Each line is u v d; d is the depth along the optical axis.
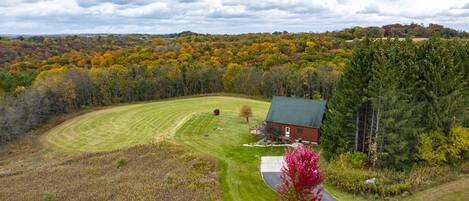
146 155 38.44
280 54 90.75
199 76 81.44
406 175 27.52
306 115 40.81
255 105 66.19
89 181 31.38
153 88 77.25
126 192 27.16
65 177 33.38
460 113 29.27
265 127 42.66
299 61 83.81
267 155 35.88
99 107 69.88
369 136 32.31
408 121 29.08
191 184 27.56
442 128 29.11
